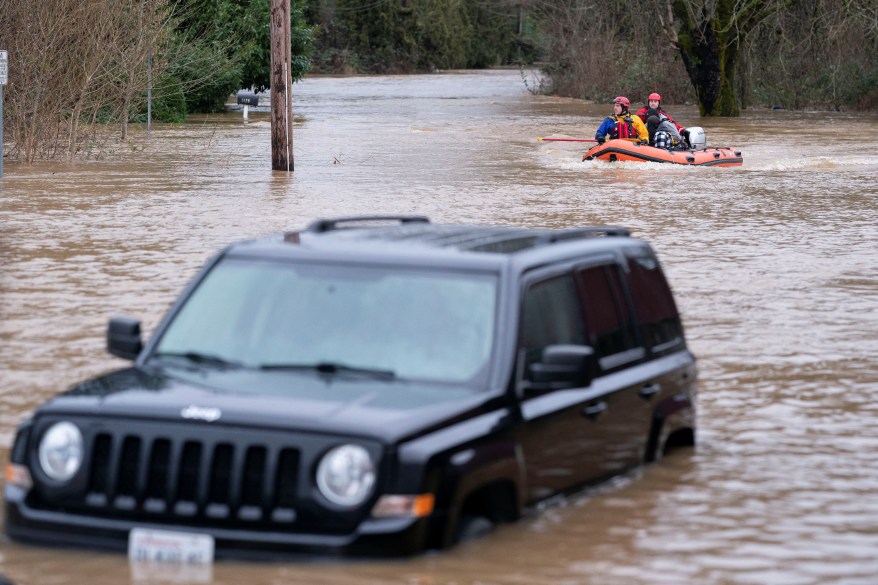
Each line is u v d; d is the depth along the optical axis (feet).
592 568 50.08
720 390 85.56
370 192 211.41
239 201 196.13
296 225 165.99
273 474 47.26
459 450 48.93
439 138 349.00
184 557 47.85
